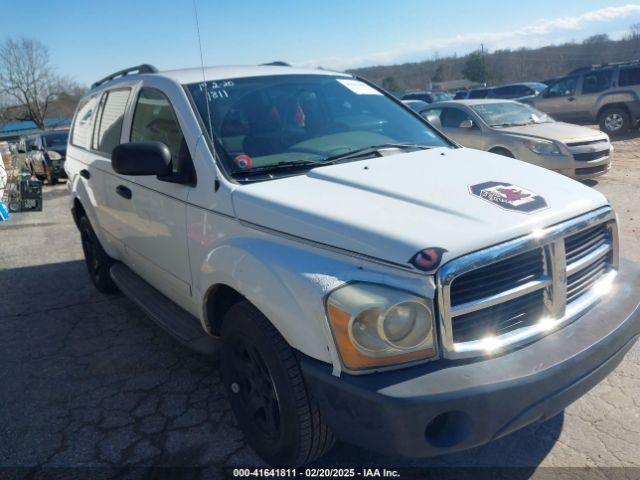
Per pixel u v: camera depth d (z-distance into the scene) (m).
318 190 2.80
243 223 2.82
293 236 2.57
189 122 3.29
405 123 4.04
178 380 3.83
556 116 17.14
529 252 2.42
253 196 2.80
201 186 3.10
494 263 2.29
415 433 2.11
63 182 16.22
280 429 2.64
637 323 2.68
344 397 2.21
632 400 3.34
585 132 9.25
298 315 2.35
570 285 2.62
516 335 2.37
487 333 2.33
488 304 2.29
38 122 59.78
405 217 2.43
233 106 3.46
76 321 4.94
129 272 4.75
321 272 2.35
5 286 6.02
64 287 5.88
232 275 2.71
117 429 3.31
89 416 3.46
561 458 2.89
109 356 4.23
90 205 4.92
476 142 9.77
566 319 2.53
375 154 3.42
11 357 4.31
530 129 9.43
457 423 2.20
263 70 3.95
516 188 2.72
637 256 5.80
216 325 3.18
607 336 2.49
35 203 11.25
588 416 3.21
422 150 3.58
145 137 3.83
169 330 3.54
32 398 3.70
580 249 2.67
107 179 4.40
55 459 3.06
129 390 3.74
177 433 3.24
